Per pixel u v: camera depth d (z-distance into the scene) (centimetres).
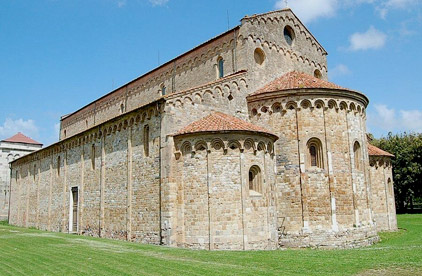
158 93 3991
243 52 3120
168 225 2423
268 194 2562
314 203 2702
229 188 2403
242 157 2450
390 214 3775
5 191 6512
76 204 3700
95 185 3341
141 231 2669
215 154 2436
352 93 2912
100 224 3158
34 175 4853
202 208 2392
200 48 3522
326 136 2783
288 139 2828
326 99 2830
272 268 1587
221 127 2464
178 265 1672
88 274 1551
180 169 2486
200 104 2731
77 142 3766
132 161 2862
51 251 2162
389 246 2466
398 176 6075
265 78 3219
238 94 2992
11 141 6700
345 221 2722
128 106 4453
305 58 3659
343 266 1585
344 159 2816
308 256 1870
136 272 1557
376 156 3738
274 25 3406
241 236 2367
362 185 2905
